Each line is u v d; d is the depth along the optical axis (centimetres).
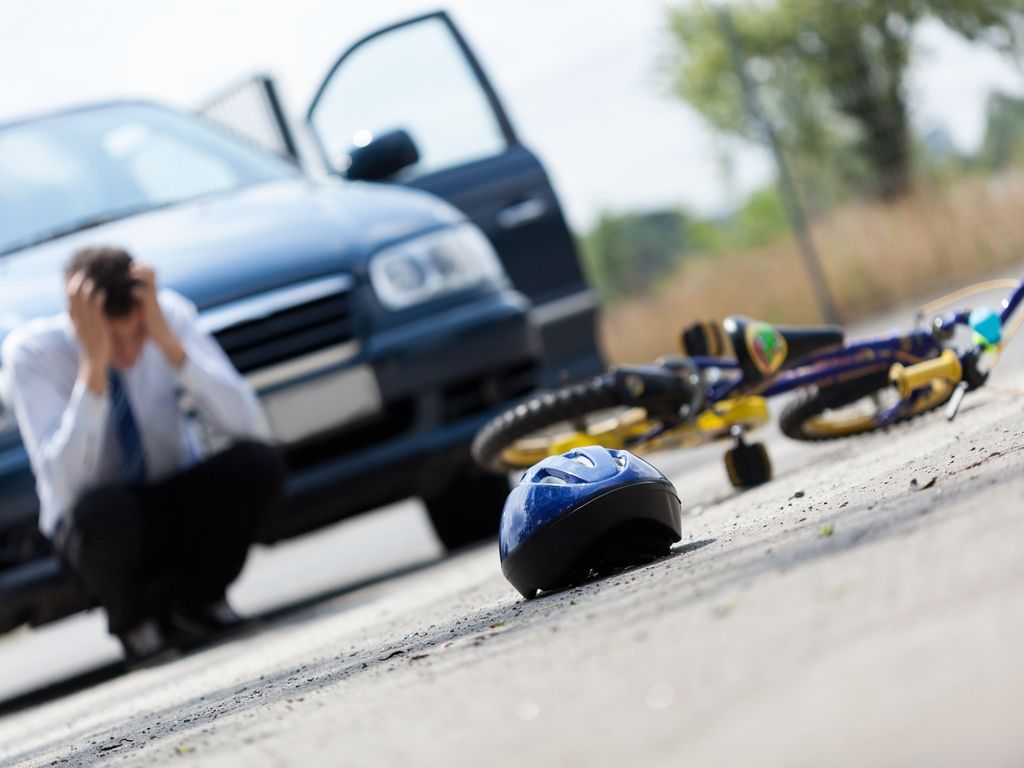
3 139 1517
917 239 3167
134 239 1358
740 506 843
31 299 1266
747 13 3966
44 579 1208
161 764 497
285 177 1526
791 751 261
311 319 1306
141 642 1194
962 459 670
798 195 3441
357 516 1372
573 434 962
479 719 385
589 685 382
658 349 3653
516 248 1617
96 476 1171
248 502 1200
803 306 3353
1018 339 1476
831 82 3622
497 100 1673
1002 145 3344
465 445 1339
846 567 438
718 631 398
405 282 1342
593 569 659
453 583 1026
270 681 716
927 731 250
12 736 988
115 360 1195
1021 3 3306
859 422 1045
